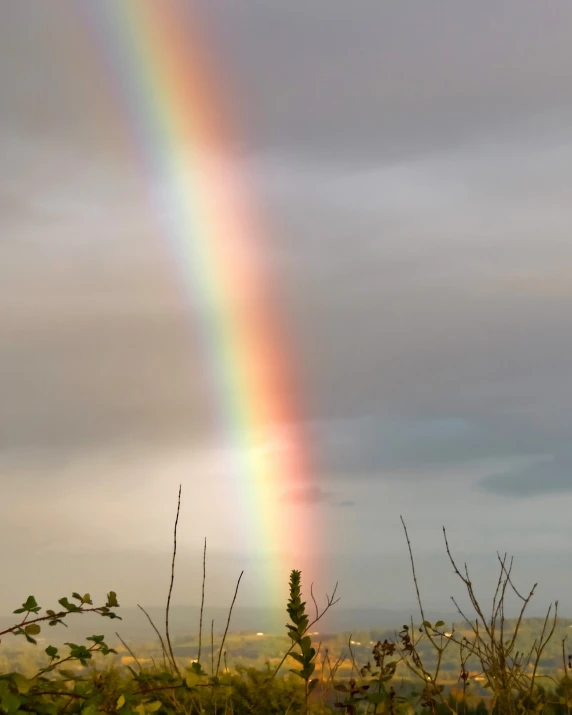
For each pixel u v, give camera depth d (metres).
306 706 4.70
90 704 3.81
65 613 4.11
